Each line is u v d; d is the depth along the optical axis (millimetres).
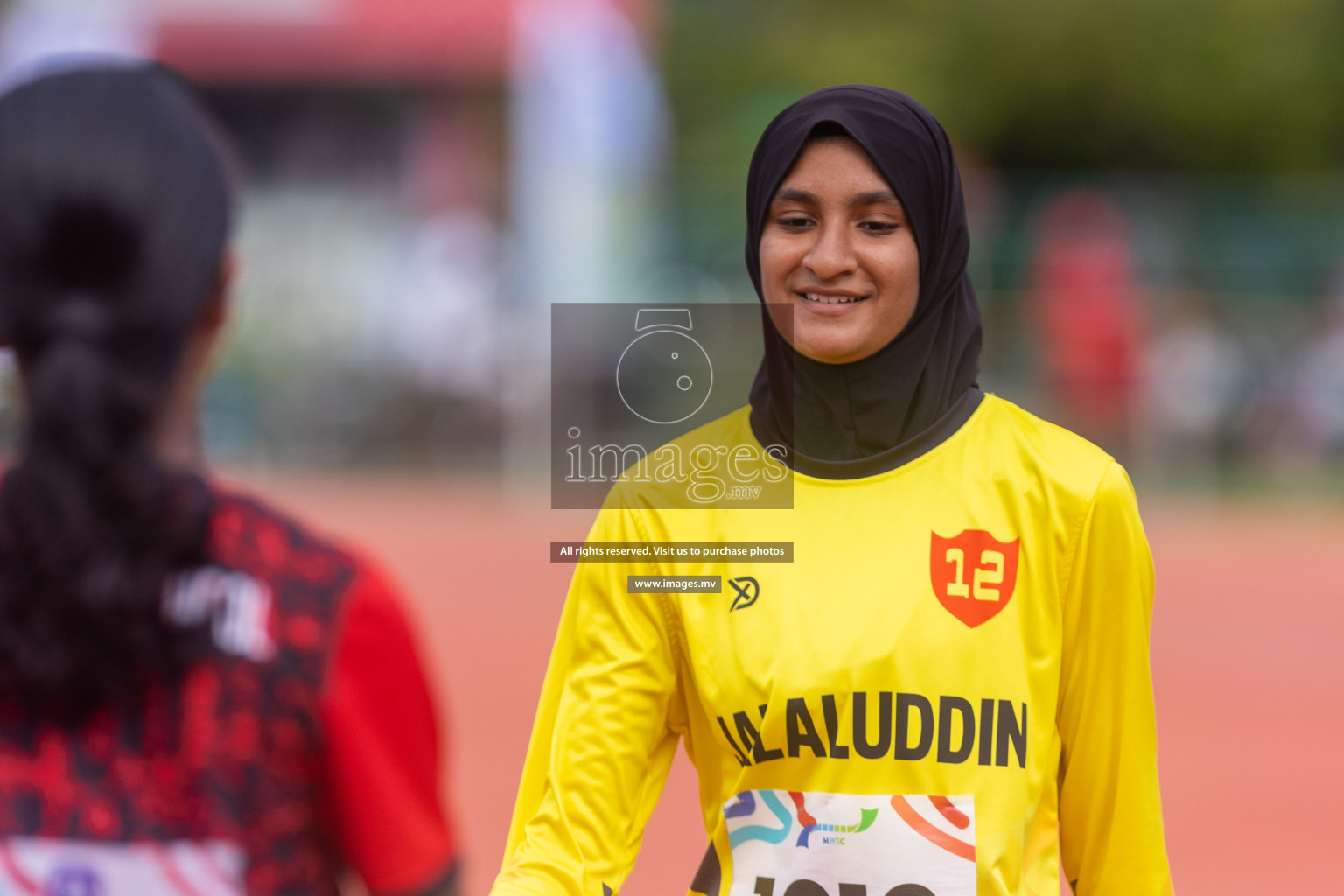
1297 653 30359
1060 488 8078
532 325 48125
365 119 54375
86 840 5605
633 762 8219
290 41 51312
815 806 7844
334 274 50062
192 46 51375
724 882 8086
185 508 5707
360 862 5953
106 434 5543
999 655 7918
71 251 5621
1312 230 48656
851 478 8320
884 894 7703
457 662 27578
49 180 5609
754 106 63500
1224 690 27453
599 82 49312
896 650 7863
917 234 8281
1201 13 63719
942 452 8328
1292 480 48844
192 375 6051
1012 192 49219
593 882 8023
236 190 6152
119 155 5664
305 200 53031
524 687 25797
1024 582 8023
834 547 8164
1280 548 42688
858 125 8180
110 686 5539
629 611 8312
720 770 8273
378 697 5895
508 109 54406
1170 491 48625
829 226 8234
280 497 46250
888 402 8375
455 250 49656
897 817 7754
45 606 5480
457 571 36531
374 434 49000
